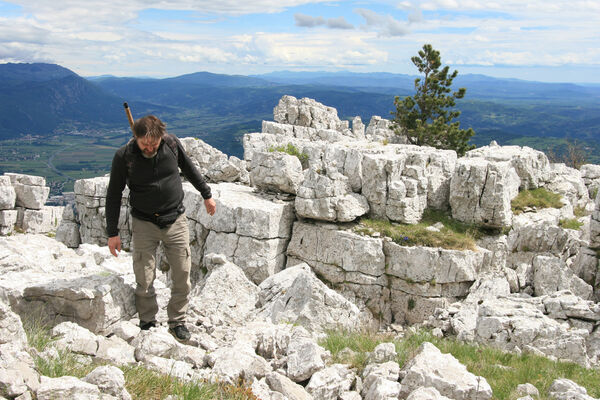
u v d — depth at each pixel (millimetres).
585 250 19031
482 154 26203
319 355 8141
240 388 6652
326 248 20172
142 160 7863
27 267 10375
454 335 13562
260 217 20219
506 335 11734
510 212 21172
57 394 5246
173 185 8289
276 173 21859
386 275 19531
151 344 7754
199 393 6340
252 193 22969
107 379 5773
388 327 18844
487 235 20469
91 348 7289
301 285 12000
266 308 12703
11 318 6320
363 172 20875
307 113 42406
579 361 11062
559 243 20438
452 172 21828
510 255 20875
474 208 20531
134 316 9227
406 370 8125
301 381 7871
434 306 18641
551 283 17500
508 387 8641
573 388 8359
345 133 44562
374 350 9227
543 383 8992
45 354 6469
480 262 18984
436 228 20250
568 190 27047
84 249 12992
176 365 7215
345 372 8188
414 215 20562
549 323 11914
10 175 28453
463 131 45656
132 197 8312
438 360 8164
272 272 20531
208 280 12547
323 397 7312
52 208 30547
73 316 8469
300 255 20719
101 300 8336
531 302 14047
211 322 10688
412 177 20875
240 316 11945
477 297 17031
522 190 25422
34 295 8594
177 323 9078
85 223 26266
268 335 8781
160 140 7770
